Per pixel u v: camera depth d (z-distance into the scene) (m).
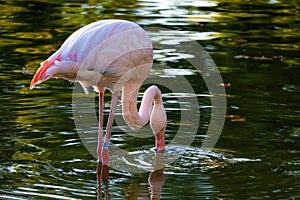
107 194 10.31
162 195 10.29
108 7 26.55
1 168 11.31
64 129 13.51
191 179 11.10
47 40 21.08
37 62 18.61
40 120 13.97
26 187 10.48
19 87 16.31
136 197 10.20
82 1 27.88
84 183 10.80
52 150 12.34
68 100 15.51
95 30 11.98
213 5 27.80
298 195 10.30
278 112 14.80
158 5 27.28
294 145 12.81
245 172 11.42
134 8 26.42
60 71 11.64
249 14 26.06
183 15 25.25
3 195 10.09
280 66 18.73
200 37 21.81
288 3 28.62
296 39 22.11
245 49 20.58
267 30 23.34
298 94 16.17
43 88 16.45
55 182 10.77
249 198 10.15
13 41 20.95
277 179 11.05
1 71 17.66
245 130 13.66
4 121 13.79
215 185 10.77
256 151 12.52
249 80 17.31
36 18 24.34
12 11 25.55
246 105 15.30
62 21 23.81
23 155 11.98
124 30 12.21
